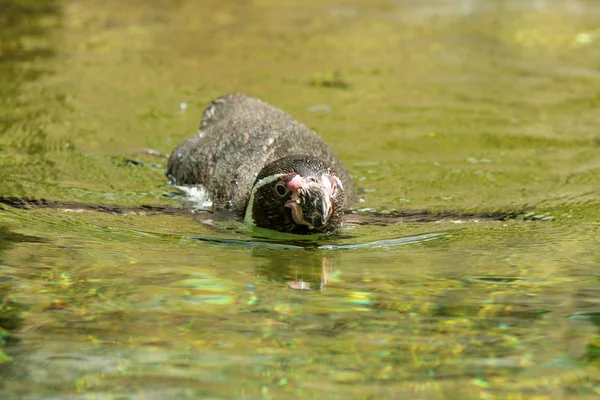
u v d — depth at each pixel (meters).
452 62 60.38
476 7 76.81
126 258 28.91
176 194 37.75
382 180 40.16
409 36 67.44
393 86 54.91
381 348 22.20
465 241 31.73
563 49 63.62
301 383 20.36
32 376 20.52
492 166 41.84
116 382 20.27
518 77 56.91
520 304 25.14
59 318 23.69
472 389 20.11
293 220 31.86
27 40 63.09
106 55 60.03
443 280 27.23
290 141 36.78
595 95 53.03
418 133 46.47
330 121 48.22
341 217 33.41
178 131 46.47
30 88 52.09
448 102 51.69
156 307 24.61
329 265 28.89
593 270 27.98
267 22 71.25
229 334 22.91
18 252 28.95
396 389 20.09
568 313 24.38
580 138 45.66
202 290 26.00
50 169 39.94
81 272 27.28
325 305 24.98
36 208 34.38
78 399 19.52
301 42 65.25
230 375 20.70
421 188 39.09
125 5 75.25
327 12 74.94
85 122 47.00
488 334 23.03
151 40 64.44
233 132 38.31
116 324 23.38
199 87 53.69
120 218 33.84
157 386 20.12
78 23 68.75
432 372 20.94
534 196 37.75
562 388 20.14
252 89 53.56
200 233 32.41
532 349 22.12
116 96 51.53
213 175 37.12
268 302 25.20
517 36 67.44
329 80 55.84
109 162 41.56
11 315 23.78
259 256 29.80
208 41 64.81
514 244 31.20
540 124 47.94
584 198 37.09
